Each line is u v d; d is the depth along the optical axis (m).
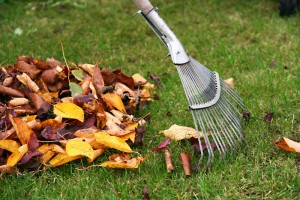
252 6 4.66
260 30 4.15
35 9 4.87
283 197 2.26
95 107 2.66
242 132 2.60
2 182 2.39
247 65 3.59
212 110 2.53
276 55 3.67
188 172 2.39
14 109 2.64
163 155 2.57
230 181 2.36
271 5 4.66
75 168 2.45
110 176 2.41
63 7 4.92
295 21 4.28
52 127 2.55
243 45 3.94
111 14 4.70
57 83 2.88
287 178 2.35
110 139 2.47
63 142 2.48
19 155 2.39
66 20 4.62
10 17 4.69
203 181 2.32
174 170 2.46
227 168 2.43
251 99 3.08
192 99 2.49
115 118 2.67
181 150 2.60
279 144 2.49
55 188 2.35
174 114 2.95
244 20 4.39
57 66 2.89
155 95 3.12
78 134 2.55
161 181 2.36
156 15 2.56
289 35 4.03
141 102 3.03
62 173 2.46
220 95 2.59
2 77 2.88
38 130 2.54
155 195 2.30
